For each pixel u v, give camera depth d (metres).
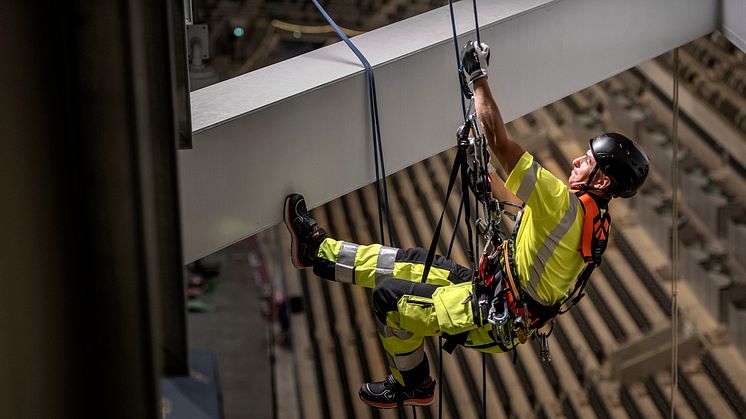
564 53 7.30
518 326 5.17
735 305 15.02
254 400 18.83
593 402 15.38
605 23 7.47
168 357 2.84
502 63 6.98
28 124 2.37
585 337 16.45
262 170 6.05
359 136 6.41
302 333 20.58
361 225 21.81
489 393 16.83
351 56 6.52
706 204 15.78
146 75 2.56
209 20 17.02
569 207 5.02
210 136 5.80
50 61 2.37
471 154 5.08
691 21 8.00
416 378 5.95
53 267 2.46
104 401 2.58
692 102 17.19
